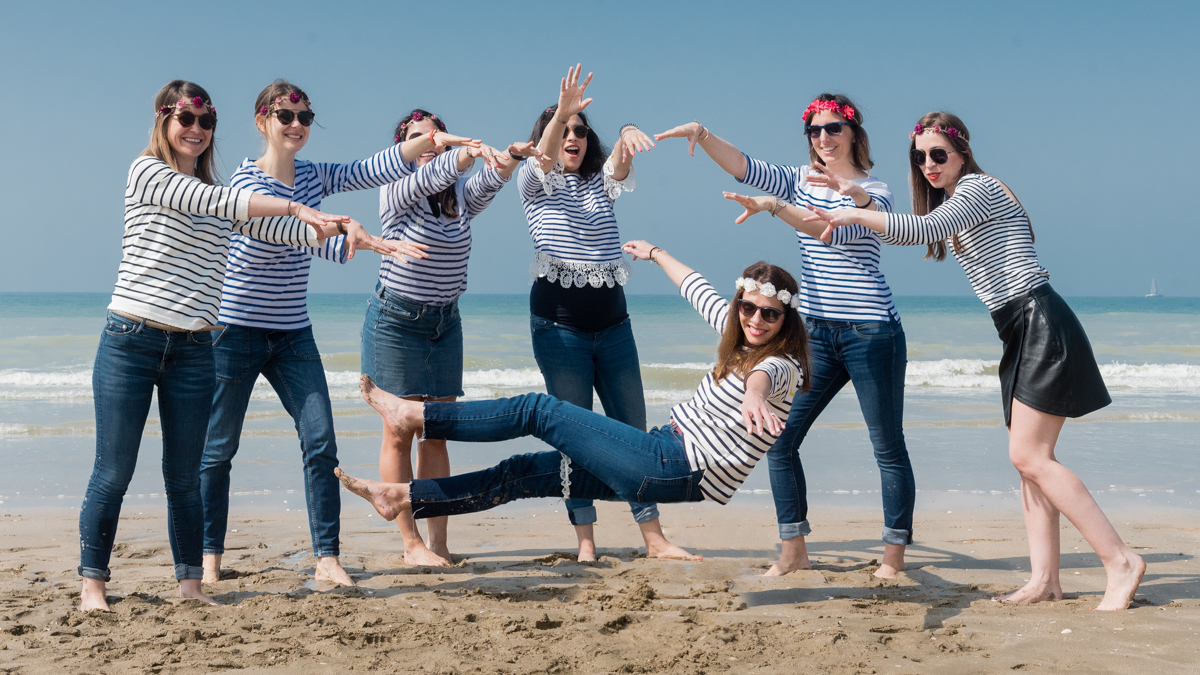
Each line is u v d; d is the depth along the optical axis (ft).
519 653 9.21
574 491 10.96
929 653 9.31
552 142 13.80
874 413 12.94
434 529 14.70
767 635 9.99
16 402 37.86
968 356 68.49
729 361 10.77
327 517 12.67
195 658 8.90
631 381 14.76
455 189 13.93
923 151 12.22
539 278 14.53
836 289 12.89
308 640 9.55
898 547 13.33
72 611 10.56
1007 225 11.59
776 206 11.46
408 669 8.66
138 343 10.53
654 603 11.55
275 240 10.99
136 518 17.79
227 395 12.50
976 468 24.17
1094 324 110.83
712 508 19.42
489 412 10.71
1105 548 11.21
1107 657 9.08
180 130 10.90
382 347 13.94
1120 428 31.89
